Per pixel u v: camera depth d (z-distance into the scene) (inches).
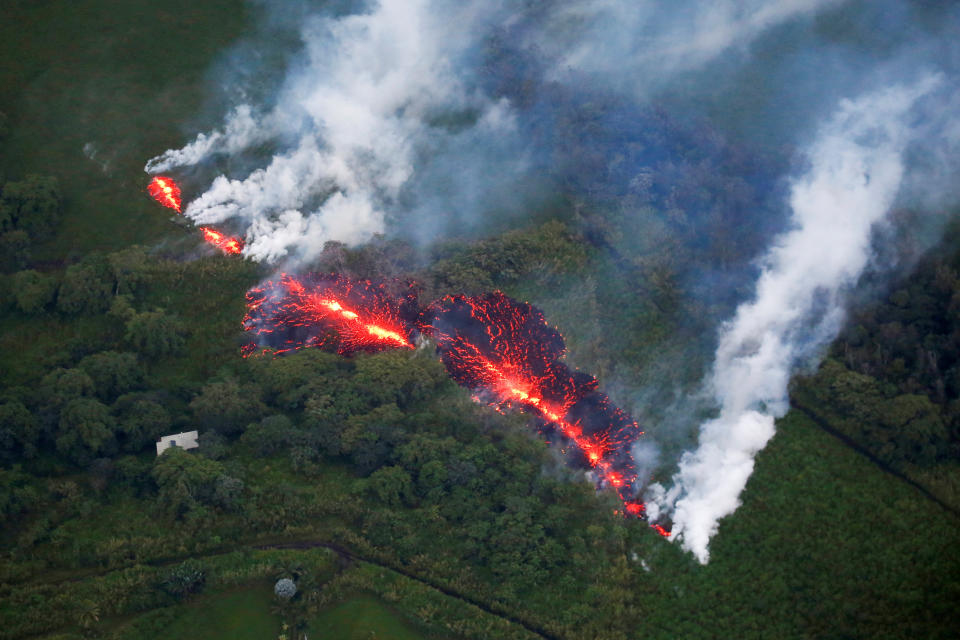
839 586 5689.0
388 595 5679.1
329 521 6008.9
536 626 5625.0
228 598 5689.0
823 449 6215.6
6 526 5905.5
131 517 5974.4
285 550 5871.1
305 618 5590.6
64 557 5812.0
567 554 5866.1
